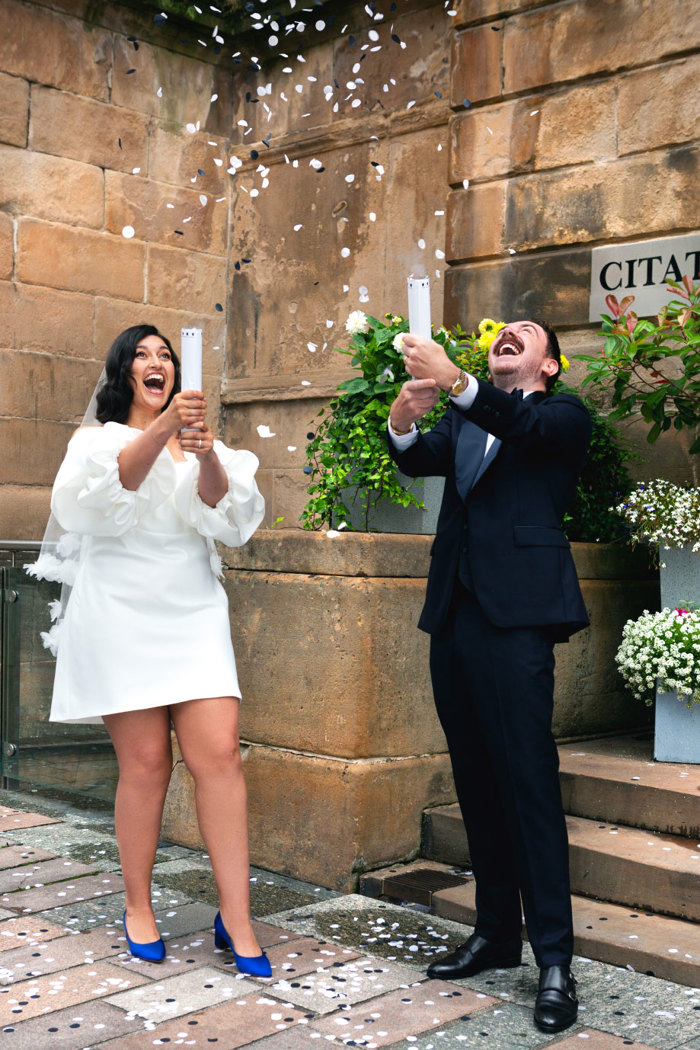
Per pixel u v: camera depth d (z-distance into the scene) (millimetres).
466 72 5664
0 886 3715
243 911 3018
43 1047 2525
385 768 3834
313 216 6988
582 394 5184
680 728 4020
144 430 3002
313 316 6988
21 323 6449
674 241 4895
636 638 4102
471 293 5645
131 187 6941
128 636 3018
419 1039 2596
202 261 7336
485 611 2805
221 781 3027
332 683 3859
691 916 3229
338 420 4391
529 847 2762
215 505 3084
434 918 3471
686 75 4875
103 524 2961
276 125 7207
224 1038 2586
